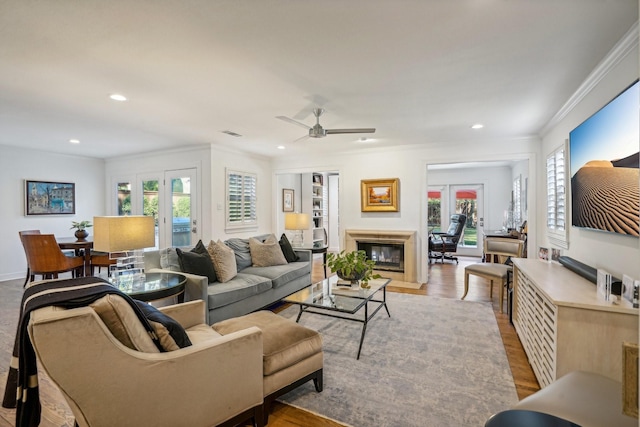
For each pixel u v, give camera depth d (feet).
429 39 6.66
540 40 6.70
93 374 4.20
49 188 19.84
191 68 7.98
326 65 7.84
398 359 8.73
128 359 4.48
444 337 10.19
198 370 5.14
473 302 13.98
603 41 6.72
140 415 4.58
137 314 4.88
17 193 18.57
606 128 7.39
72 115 11.98
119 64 7.76
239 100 10.29
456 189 28.96
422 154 17.63
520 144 15.51
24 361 4.35
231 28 6.23
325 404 6.79
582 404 4.37
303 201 26.68
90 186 21.84
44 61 7.59
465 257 27.27
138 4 5.47
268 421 6.28
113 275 10.14
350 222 19.63
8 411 6.50
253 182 20.57
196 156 18.06
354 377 7.84
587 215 8.46
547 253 10.94
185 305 7.41
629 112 6.43
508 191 26.89
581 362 6.18
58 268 15.51
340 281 11.57
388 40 6.70
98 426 4.26
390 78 8.61
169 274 10.23
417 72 8.24
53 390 7.36
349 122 12.90
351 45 6.89
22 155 18.72
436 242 24.98
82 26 6.13
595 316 6.09
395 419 6.28
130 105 10.82
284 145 17.79
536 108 11.09
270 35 6.50
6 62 7.64
